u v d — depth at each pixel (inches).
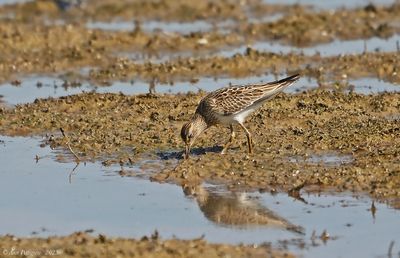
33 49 1034.1
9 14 1269.7
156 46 1061.8
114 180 617.3
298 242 502.9
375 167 609.3
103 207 566.3
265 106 772.0
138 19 1256.8
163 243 492.4
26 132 733.9
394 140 668.1
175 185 604.4
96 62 992.2
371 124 711.7
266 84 657.6
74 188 604.4
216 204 566.9
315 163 627.5
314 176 597.9
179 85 893.8
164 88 880.3
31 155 676.7
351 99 790.5
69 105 798.5
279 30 1135.0
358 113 749.3
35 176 630.5
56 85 901.8
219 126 719.1
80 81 919.0
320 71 920.3
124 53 1040.2
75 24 1184.8
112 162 652.7
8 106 815.7
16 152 684.7
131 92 866.1
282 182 595.5
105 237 498.6
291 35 1104.8
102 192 594.9
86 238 501.4
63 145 694.5
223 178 609.0
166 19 1257.4
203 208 561.3
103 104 799.7
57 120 754.2
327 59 975.6
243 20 1239.5
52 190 600.7
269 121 730.2
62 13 1288.1
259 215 546.3
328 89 855.1
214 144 679.7
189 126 645.3
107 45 1060.5
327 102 784.9
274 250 489.4
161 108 779.4
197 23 1229.1
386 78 902.4
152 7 1305.4
